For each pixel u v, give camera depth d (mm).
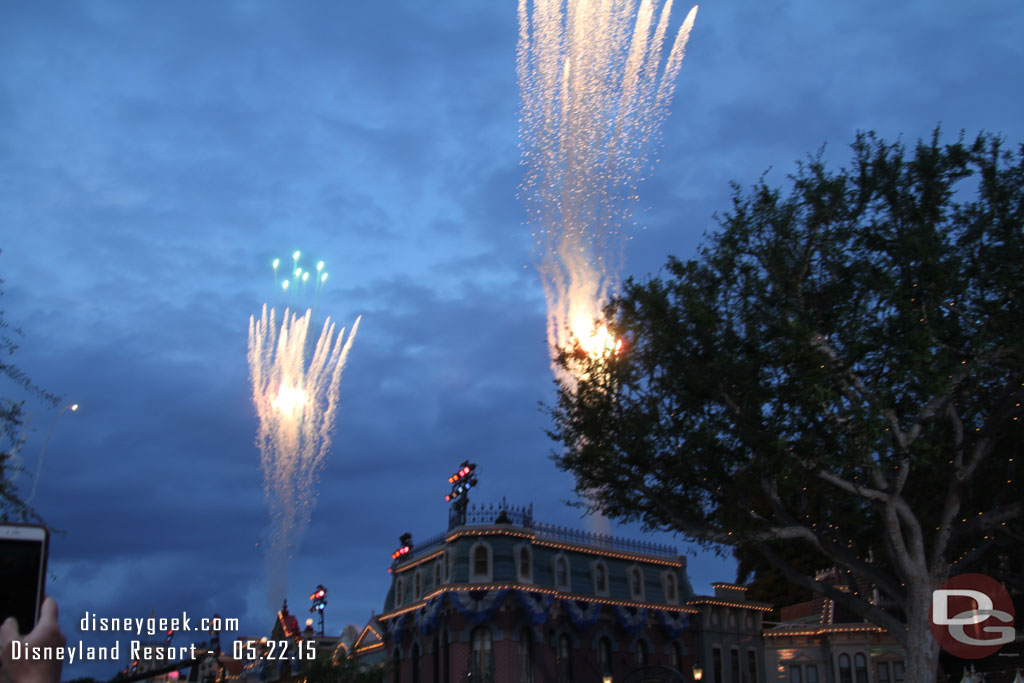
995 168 29453
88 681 13320
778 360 28516
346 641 64938
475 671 46438
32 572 3730
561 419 33562
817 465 28062
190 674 33438
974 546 35219
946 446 29531
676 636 54438
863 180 29969
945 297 28641
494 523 51000
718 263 30484
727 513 31500
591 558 54000
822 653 55844
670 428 30844
